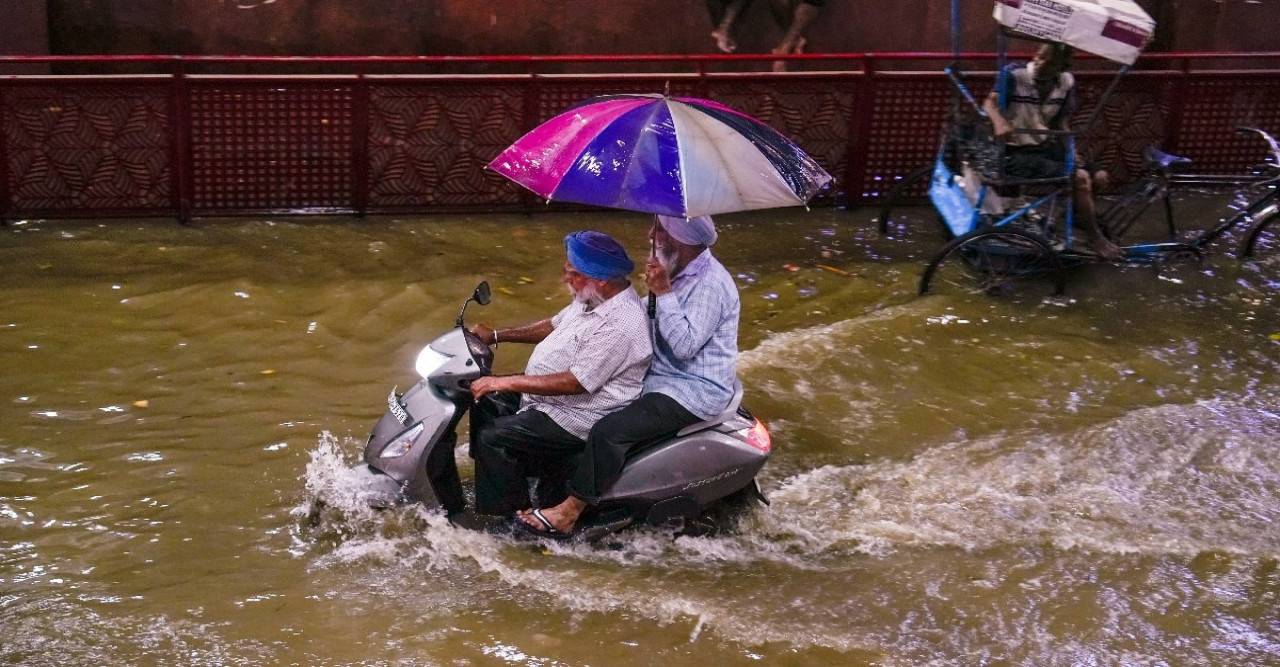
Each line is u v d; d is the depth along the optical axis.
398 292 6.65
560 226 8.00
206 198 7.58
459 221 7.95
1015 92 7.01
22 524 4.20
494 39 10.12
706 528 4.43
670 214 3.66
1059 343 6.41
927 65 10.86
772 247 7.82
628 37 10.35
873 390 5.85
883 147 8.49
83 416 5.05
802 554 4.38
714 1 10.43
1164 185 7.48
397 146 7.76
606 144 3.82
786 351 6.16
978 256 7.25
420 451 4.14
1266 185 7.52
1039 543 4.51
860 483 4.93
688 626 3.86
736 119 3.98
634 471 4.13
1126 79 8.64
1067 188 6.95
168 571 3.98
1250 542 4.56
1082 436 5.38
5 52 8.97
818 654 3.74
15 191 7.24
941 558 4.38
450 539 4.21
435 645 3.66
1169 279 7.34
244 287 6.55
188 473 4.64
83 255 6.89
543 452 4.19
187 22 9.51
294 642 3.62
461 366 4.15
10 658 3.46
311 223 7.71
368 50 9.91
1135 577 4.30
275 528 4.29
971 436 5.42
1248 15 10.95
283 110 7.49
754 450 4.21
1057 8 6.40
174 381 5.45
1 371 5.41
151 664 3.48
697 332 3.99
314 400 5.36
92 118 7.21
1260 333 6.68
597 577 4.10
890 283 7.26
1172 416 5.57
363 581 3.99
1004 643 3.87
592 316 4.02
